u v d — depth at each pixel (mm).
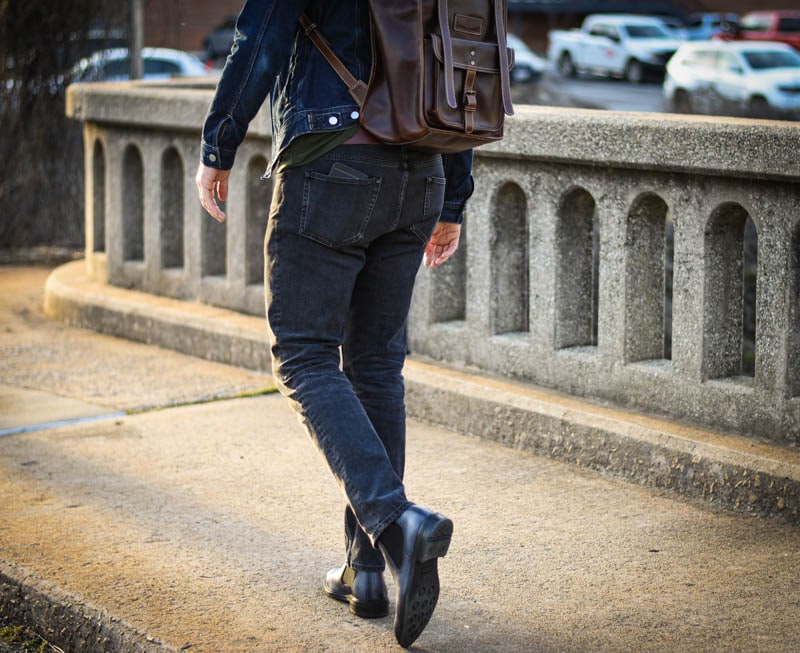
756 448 3838
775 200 3814
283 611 3061
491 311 4832
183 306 6223
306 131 2668
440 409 4773
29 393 5270
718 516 3758
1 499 3920
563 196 4488
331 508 3842
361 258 2826
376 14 2650
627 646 2857
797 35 37781
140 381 5484
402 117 2645
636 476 4086
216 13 27266
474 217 4809
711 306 4105
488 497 3939
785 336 3840
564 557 3428
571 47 37719
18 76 9070
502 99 2807
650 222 4344
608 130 4188
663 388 4246
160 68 19688
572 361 4535
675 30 40594
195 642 2873
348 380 2910
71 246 9484
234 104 2676
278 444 4539
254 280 6051
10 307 7184
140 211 6762
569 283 4602
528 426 4441
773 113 20328
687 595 3158
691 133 3934
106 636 3010
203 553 3455
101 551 3469
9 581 3312
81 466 4277
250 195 5941
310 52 2721
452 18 2732
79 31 9156
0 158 9141
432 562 2635
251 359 5672
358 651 2832
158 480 4121
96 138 6848
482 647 2854
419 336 5133
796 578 3268
